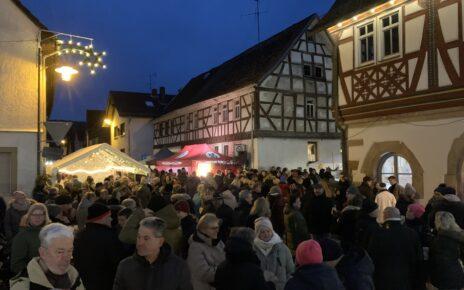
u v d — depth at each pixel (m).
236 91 25.16
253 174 14.38
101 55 12.54
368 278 4.09
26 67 13.86
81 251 4.42
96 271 4.39
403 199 8.39
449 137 11.23
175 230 5.06
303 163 25.00
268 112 24.02
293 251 6.86
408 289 4.93
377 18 13.36
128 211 5.88
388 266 4.95
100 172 15.34
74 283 2.87
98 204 4.68
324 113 25.97
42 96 14.65
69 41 12.28
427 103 11.76
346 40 14.73
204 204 7.73
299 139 24.95
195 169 20.00
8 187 13.54
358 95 14.14
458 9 10.92
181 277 3.39
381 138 13.52
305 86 25.39
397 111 12.80
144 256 3.37
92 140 54.16
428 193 11.82
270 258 4.74
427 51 11.73
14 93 13.72
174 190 10.16
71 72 12.30
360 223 5.77
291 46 24.72
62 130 12.36
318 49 26.03
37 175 13.62
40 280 2.68
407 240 4.97
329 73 26.34
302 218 6.88
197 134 31.27
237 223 6.83
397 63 12.68
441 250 5.19
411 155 12.38
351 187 7.12
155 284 3.29
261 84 23.86
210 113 29.25
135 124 41.12
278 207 8.51
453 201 6.75
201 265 4.21
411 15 12.27
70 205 7.59
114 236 4.61
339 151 26.33
